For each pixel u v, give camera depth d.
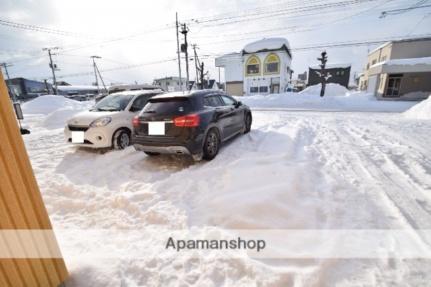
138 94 5.64
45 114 16.38
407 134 5.47
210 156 4.11
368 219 2.16
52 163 4.43
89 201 2.83
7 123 1.23
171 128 3.66
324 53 20.78
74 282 1.58
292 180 2.81
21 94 46.09
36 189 1.39
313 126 6.97
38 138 6.80
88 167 4.09
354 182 2.92
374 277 1.55
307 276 1.55
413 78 17.61
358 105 15.70
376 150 4.23
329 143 4.82
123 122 5.05
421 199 2.49
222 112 4.53
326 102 17.30
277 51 28.70
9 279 1.23
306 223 2.13
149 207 2.59
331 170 3.33
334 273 1.59
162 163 4.14
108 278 1.62
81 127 4.81
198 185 3.05
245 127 5.88
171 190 2.96
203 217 2.32
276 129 6.45
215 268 1.68
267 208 2.29
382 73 17.58
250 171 3.15
